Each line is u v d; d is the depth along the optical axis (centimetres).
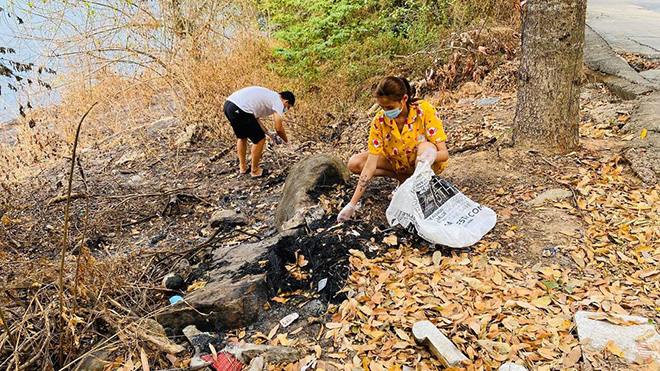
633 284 324
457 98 758
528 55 482
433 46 870
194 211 573
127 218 572
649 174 436
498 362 273
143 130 837
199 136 776
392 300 328
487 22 873
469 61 787
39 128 773
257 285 351
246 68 859
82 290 327
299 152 700
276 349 303
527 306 308
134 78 838
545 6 461
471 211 387
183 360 316
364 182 406
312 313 336
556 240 372
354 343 303
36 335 322
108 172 711
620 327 283
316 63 908
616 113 562
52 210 600
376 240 389
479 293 326
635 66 735
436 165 409
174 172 688
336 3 925
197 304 340
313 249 387
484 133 589
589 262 349
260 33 944
